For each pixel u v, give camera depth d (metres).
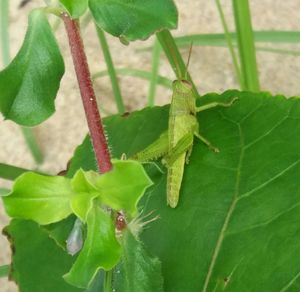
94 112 0.18
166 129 0.28
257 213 0.24
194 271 0.24
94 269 0.15
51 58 0.18
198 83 0.55
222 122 0.26
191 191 0.26
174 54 0.32
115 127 0.29
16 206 0.15
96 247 0.15
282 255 0.23
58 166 0.55
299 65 0.55
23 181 0.15
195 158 0.26
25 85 0.18
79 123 0.56
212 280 0.24
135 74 0.52
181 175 0.26
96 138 0.18
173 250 0.25
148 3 0.18
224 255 0.24
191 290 0.24
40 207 0.15
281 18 0.57
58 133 0.56
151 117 0.29
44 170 0.55
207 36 0.47
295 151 0.25
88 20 0.46
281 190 0.24
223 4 0.59
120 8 0.18
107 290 0.17
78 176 0.15
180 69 0.32
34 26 0.18
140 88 0.56
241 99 0.27
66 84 0.56
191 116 0.27
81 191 0.16
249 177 0.25
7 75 0.18
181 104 0.27
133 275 0.18
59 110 0.56
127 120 0.29
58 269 0.27
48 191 0.16
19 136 0.56
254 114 0.26
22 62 0.18
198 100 0.28
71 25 0.18
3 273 0.42
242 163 0.25
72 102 0.56
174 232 0.25
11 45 0.59
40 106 0.18
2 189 0.47
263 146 0.25
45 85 0.18
